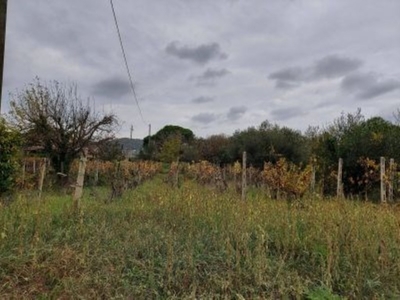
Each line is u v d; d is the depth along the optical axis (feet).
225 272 13.05
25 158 47.85
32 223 16.89
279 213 19.13
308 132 79.25
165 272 12.89
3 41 10.98
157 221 20.03
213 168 59.41
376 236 15.88
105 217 20.24
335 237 15.19
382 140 43.57
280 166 35.91
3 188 32.32
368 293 12.53
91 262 13.44
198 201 21.68
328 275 12.65
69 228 16.79
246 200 23.73
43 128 53.93
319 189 35.78
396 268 13.46
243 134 82.84
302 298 11.89
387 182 32.14
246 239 14.73
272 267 13.55
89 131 56.95
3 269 12.52
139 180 50.14
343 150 44.06
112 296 11.66
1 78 10.96
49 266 12.84
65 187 40.14
